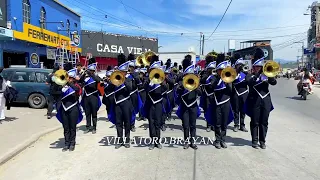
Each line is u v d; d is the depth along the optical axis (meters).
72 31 28.41
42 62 22.62
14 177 5.52
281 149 7.22
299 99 19.06
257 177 5.41
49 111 11.09
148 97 7.35
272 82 7.10
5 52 19.22
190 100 7.22
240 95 9.23
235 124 9.45
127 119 7.39
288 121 10.98
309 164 6.12
